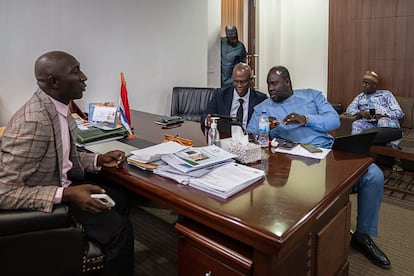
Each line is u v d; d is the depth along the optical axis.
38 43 2.94
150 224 2.69
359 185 2.20
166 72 3.91
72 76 1.59
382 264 2.13
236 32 4.99
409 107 4.12
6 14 2.74
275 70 2.30
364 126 3.95
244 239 1.17
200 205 1.29
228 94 2.70
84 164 1.78
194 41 4.12
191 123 2.90
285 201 1.31
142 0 3.57
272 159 1.84
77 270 1.44
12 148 1.37
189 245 1.45
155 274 2.09
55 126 1.49
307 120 2.20
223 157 1.68
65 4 3.04
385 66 4.61
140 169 1.70
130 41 3.54
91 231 1.54
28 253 1.36
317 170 1.66
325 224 1.54
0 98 2.81
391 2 4.44
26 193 1.35
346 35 4.89
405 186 3.32
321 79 5.43
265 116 2.15
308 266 1.46
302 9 5.43
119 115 2.40
